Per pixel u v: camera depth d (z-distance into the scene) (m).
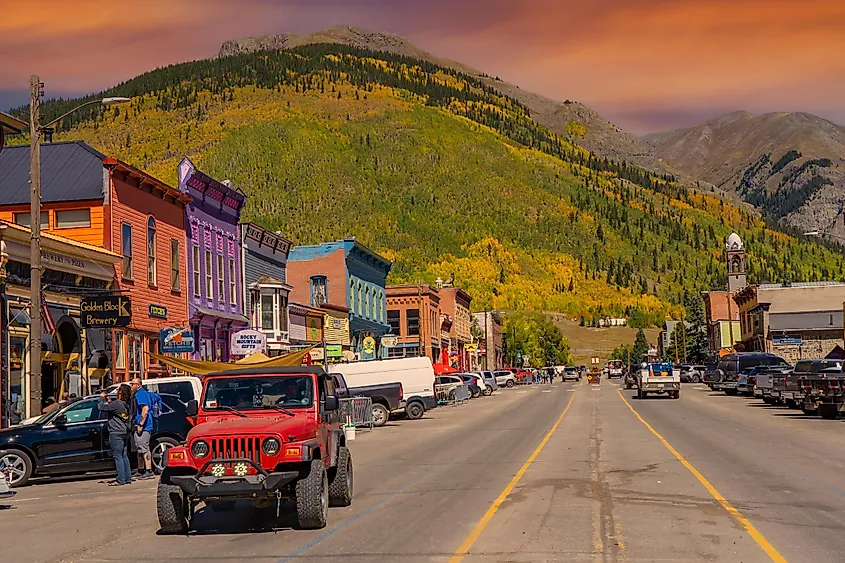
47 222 33.69
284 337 49.81
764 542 11.12
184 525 12.81
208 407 13.77
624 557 10.32
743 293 102.69
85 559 11.33
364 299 69.69
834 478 17.28
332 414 14.90
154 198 37.25
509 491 16.00
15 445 20.36
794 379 39.47
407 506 14.69
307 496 12.60
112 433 20.11
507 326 168.38
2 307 26.53
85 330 31.06
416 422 40.12
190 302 40.53
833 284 95.12
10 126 32.38
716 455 21.64
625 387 84.81
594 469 19.02
